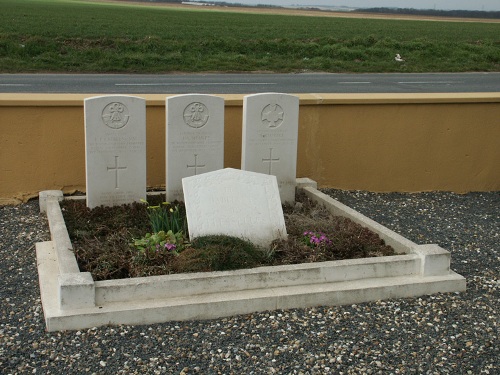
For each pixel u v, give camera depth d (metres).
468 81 14.05
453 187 6.12
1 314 3.48
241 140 5.59
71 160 5.32
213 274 3.62
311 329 3.43
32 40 15.66
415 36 24.95
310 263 3.81
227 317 3.52
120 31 20.16
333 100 5.66
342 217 4.76
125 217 4.60
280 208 4.31
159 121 5.42
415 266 3.94
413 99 5.81
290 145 5.12
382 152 5.90
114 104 4.71
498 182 6.20
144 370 3.05
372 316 3.59
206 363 3.12
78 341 3.25
